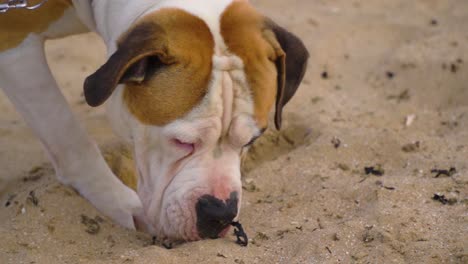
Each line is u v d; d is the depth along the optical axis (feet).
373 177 25.04
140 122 20.29
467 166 25.12
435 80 33.22
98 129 29.78
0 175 26.94
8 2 21.80
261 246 21.06
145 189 21.30
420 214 21.91
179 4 20.18
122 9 21.16
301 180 25.23
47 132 23.34
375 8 43.06
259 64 20.13
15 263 20.62
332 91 33.22
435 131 29.12
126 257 20.33
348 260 20.18
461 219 21.57
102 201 23.38
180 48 19.53
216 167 20.26
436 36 37.14
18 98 23.11
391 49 37.22
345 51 37.47
